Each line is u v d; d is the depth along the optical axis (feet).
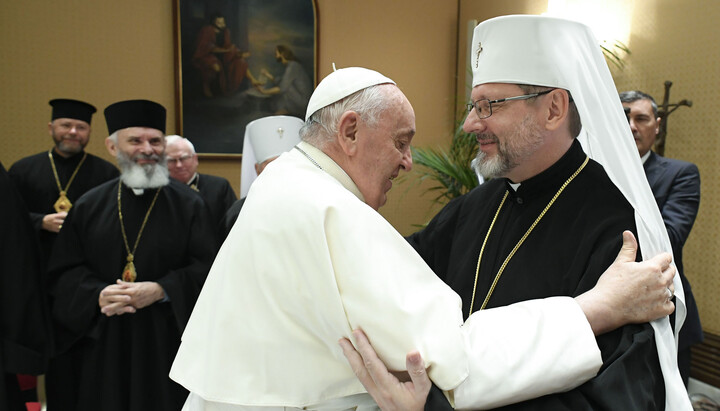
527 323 3.75
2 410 9.09
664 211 9.02
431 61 22.15
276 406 3.91
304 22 20.57
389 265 3.75
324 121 4.50
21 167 13.23
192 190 10.96
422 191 22.00
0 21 17.48
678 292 4.35
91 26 18.38
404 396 3.48
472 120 4.83
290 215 3.96
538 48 4.50
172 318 9.77
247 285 4.00
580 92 4.41
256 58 20.13
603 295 3.87
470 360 3.59
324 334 3.78
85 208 10.12
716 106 11.84
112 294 9.01
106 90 18.63
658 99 13.24
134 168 10.00
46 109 18.02
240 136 20.11
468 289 5.18
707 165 12.08
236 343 3.94
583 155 5.01
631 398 3.54
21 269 9.49
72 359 9.91
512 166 4.77
